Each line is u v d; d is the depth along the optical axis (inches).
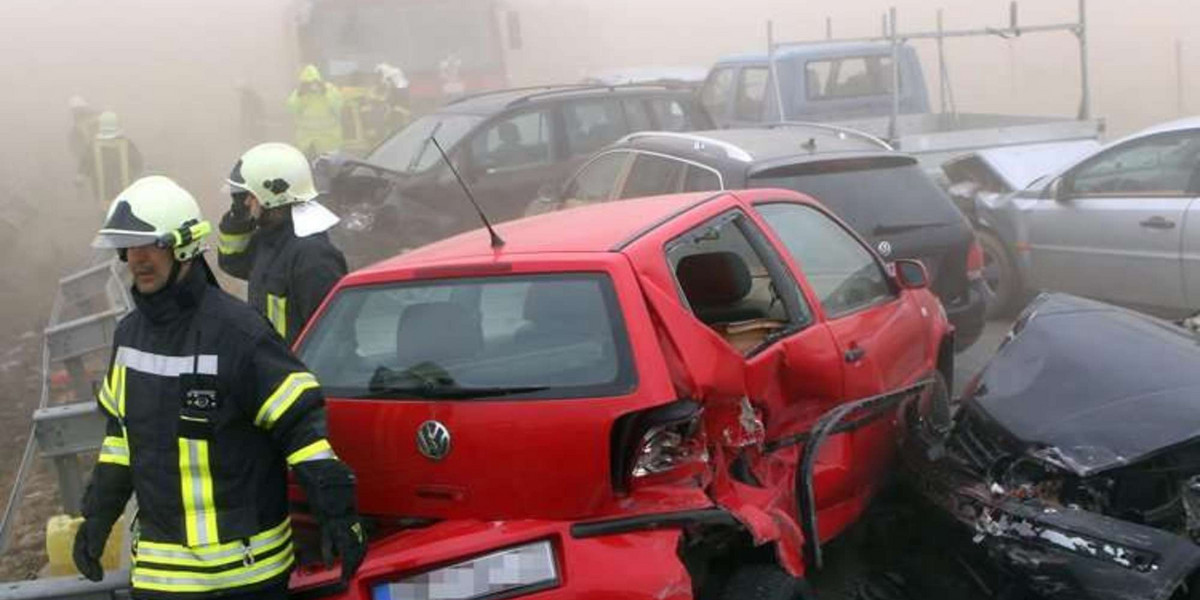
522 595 127.9
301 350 155.5
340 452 142.4
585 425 130.4
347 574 120.7
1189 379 166.1
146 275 120.6
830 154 283.6
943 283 285.6
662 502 132.3
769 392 163.3
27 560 241.1
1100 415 164.4
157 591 121.6
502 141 402.0
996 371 183.3
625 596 126.0
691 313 147.2
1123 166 331.0
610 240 149.4
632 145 319.6
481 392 135.9
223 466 121.4
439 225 393.1
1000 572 167.2
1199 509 156.3
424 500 137.1
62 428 197.2
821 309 180.2
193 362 120.6
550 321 140.6
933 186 292.5
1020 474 165.5
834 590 182.9
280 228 195.5
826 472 171.5
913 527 195.8
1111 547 152.8
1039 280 357.7
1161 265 315.9
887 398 177.8
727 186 274.5
